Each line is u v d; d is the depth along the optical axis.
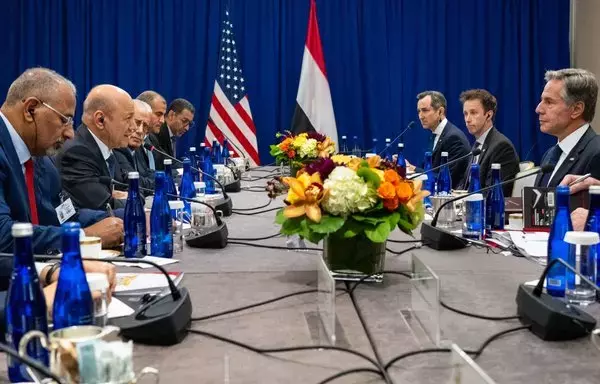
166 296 1.29
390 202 1.50
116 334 0.87
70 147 2.79
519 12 5.84
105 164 2.89
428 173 3.33
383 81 5.89
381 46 5.87
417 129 5.91
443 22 5.82
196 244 2.06
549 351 1.11
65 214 2.27
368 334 1.21
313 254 1.95
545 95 2.72
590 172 2.57
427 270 1.23
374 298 1.46
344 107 5.93
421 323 1.27
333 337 1.16
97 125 2.86
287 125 5.92
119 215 2.37
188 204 2.52
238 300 1.45
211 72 5.79
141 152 4.01
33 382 0.96
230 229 2.41
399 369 1.04
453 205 2.30
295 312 1.36
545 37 5.88
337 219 1.50
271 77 5.84
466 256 1.89
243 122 5.70
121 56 5.68
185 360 1.09
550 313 1.15
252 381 1.00
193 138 5.83
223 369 1.05
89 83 5.67
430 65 5.87
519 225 2.30
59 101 2.10
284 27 5.82
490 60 5.88
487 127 3.78
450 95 5.91
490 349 1.12
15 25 5.58
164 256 1.92
